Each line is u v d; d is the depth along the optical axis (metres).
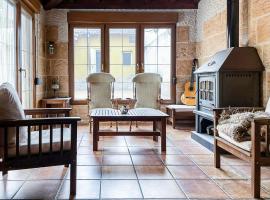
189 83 6.95
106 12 6.96
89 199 2.66
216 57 4.78
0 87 2.75
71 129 2.79
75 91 7.11
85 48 7.09
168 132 6.03
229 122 3.40
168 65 7.19
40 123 2.67
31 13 5.80
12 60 4.62
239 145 2.99
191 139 5.34
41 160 2.71
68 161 2.79
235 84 4.31
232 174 3.37
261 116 3.13
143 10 7.05
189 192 2.82
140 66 7.12
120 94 7.18
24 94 5.33
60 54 7.01
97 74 6.32
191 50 7.12
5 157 2.59
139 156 4.15
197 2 7.02
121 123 7.01
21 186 2.97
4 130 2.58
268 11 4.07
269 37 4.07
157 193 2.80
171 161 3.90
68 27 7.00
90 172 3.42
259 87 4.34
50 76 7.02
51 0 6.28
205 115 4.77
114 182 3.10
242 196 2.74
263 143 2.80
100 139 5.30
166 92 7.20
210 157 4.10
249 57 4.32
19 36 4.84
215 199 2.66
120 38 7.11
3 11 4.23
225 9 5.37
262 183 3.10
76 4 6.95
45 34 6.93
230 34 4.75
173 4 7.05
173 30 7.12
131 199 2.66
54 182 3.09
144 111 5.01
